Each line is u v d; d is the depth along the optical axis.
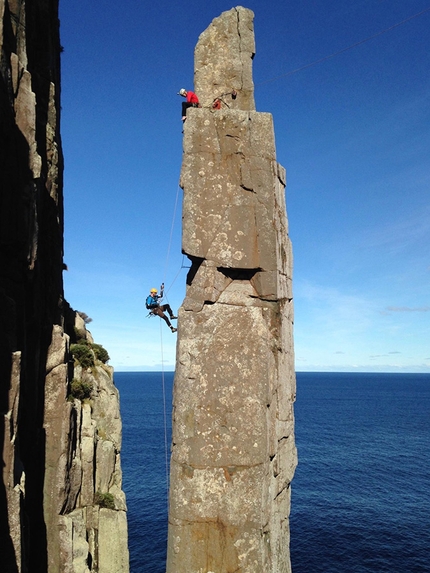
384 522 60.72
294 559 50.62
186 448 9.52
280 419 10.44
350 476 82.50
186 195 10.14
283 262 10.92
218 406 9.59
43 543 26.27
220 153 10.30
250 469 9.38
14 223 22.61
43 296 29.78
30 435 26.47
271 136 10.57
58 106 36.91
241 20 11.43
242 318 9.96
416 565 49.34
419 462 93.31
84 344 39.47
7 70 22.86
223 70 11.21
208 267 10.02
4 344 19.88
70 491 28.25
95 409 34.72
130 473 85.00
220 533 9.22
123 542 30.98
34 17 31.91
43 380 28.61
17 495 18.98
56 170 34.47
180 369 9.80
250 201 10.20
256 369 9.73
